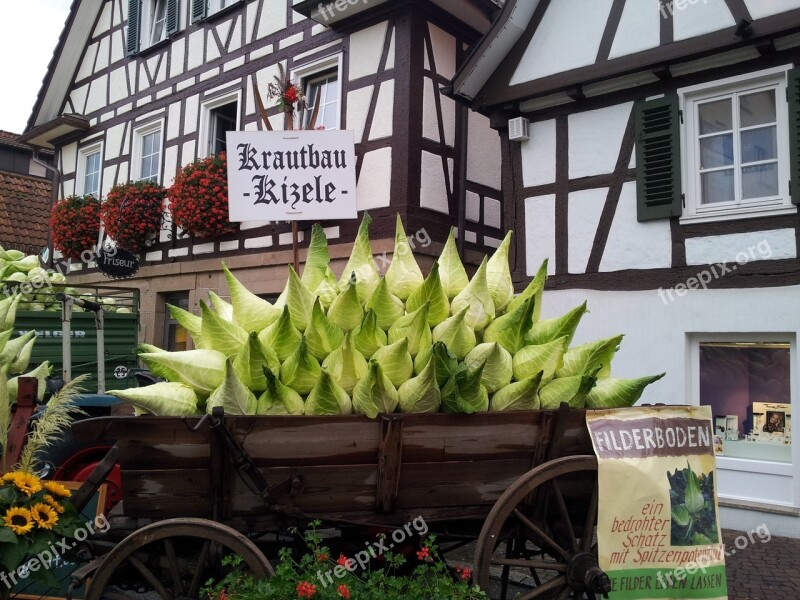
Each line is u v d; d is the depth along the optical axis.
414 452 2.81
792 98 5.56
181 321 3.20
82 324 6.35
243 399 2.72
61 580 3.43
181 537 2.85
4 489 2.93
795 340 5.56
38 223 15.37
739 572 4.61
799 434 5.48
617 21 6.44
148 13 12.35
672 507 3.02
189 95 11.09
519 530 3.12
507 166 7.37
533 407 3.04
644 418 3.09
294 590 2.49
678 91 6.23
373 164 8.37
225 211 9.66
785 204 5.64
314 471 2.73
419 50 8.29
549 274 6.96
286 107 7.69
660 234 6.28
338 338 3.00
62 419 3.51
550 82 6.79
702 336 6.08
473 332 3.20
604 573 2.83
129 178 12.16
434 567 2.82
